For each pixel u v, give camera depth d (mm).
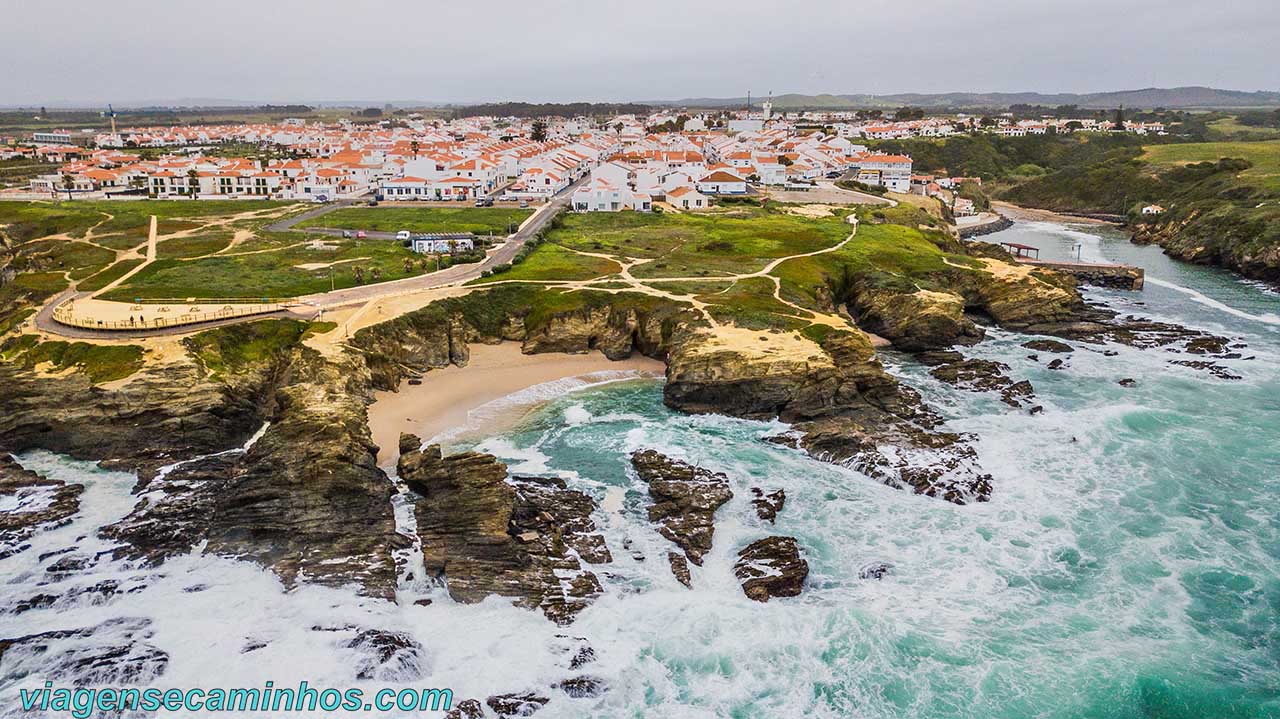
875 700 46938
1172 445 78500
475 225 160875
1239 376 98500
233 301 103938
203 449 77250
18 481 69625
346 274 119688
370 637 50938
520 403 89938
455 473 65562
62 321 93250
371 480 67000
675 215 177625
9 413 77375
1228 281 160000
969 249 173375
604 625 53125
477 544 59094
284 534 61531
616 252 138250
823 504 68125
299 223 162875
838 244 146625
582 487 70562
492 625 53031
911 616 54125
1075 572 58812
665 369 99562
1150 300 142750
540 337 105062
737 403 87062
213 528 62000
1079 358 106625
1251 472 73062
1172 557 60312
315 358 86750
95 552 60406
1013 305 124750
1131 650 50750
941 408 88938
